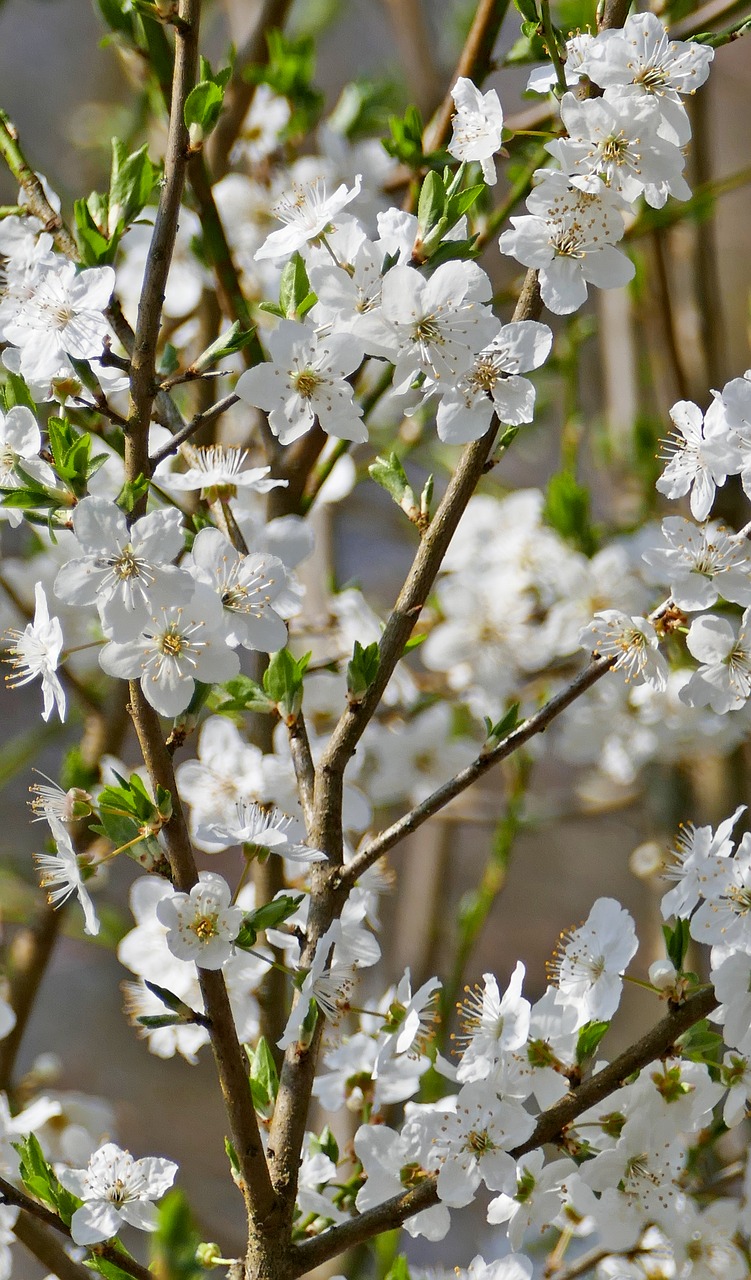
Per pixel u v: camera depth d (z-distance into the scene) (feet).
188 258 3.50
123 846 2.84
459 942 3.76
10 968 3.57
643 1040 2.88
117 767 3.38
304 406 2.88
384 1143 2.95
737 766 4.02
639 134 2.89
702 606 2.94
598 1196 2.96
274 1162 2.86
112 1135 3.50
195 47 2.91
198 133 2.88
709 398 4.17
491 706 3.78
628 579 3.66
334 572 3.77
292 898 2.91
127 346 2.93
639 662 2.95
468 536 3.81
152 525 2.81
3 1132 3.06
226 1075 2.83
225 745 3.24
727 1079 2.93
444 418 2.91
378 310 2.88
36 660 2.89
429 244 2.91
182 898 2.82
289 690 2.97
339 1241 2.86
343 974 2.97
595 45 2.90
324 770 2.93
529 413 2.90
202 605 2.83
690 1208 2.97
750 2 3.47
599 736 3.71
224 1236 3.71
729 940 2.87
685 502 3.91
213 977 2.82
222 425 3.59
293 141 3.63
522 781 3.84
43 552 3.76
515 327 2.90
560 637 3.67
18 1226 3.05
